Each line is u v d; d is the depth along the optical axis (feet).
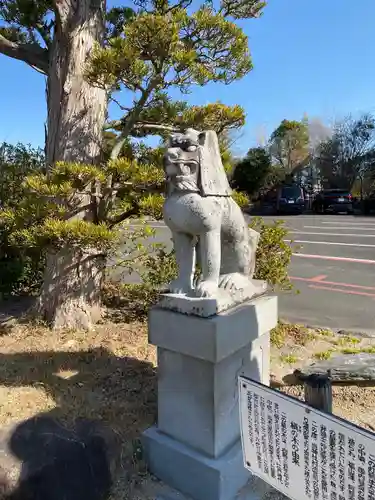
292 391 10.80
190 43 12.89
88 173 10.96
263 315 7.98
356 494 5.19
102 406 9.39
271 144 104.17
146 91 12.54
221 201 7.30
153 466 7.80
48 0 15.99
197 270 11.93
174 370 7.45
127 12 17.83
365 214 62.80
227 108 13.70
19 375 10.82
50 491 6.60
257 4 16.40
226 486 7.04
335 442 5.28
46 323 14.87
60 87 14.38
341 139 88.99
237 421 7.63
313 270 26.04
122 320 15.61
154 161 13.88
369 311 17.99
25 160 21.59
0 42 14.99
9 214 12.13
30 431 7.45
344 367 11.20
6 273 19.54
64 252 14.17
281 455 6.00
